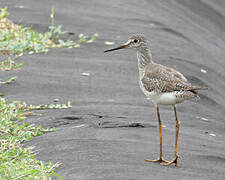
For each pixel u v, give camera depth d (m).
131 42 11.04
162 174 9.08
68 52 16.16
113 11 20.69
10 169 8.64
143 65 10.98
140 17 20.62
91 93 13.39
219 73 17.44
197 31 21.59
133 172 9.03
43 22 18.12
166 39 18.98
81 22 18.80
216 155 10.47
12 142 10.06
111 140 10.54
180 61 16.94
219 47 20.91
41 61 15.13
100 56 16.25
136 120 11.82
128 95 13.55
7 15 17.53
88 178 8.69
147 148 10.34
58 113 11.83
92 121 11.52
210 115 13.50
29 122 11.24
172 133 11.41
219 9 25.19
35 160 9.28
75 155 9.67
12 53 15.39
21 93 12.93
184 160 9.97
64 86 13.62
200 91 15.04
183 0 24.69
